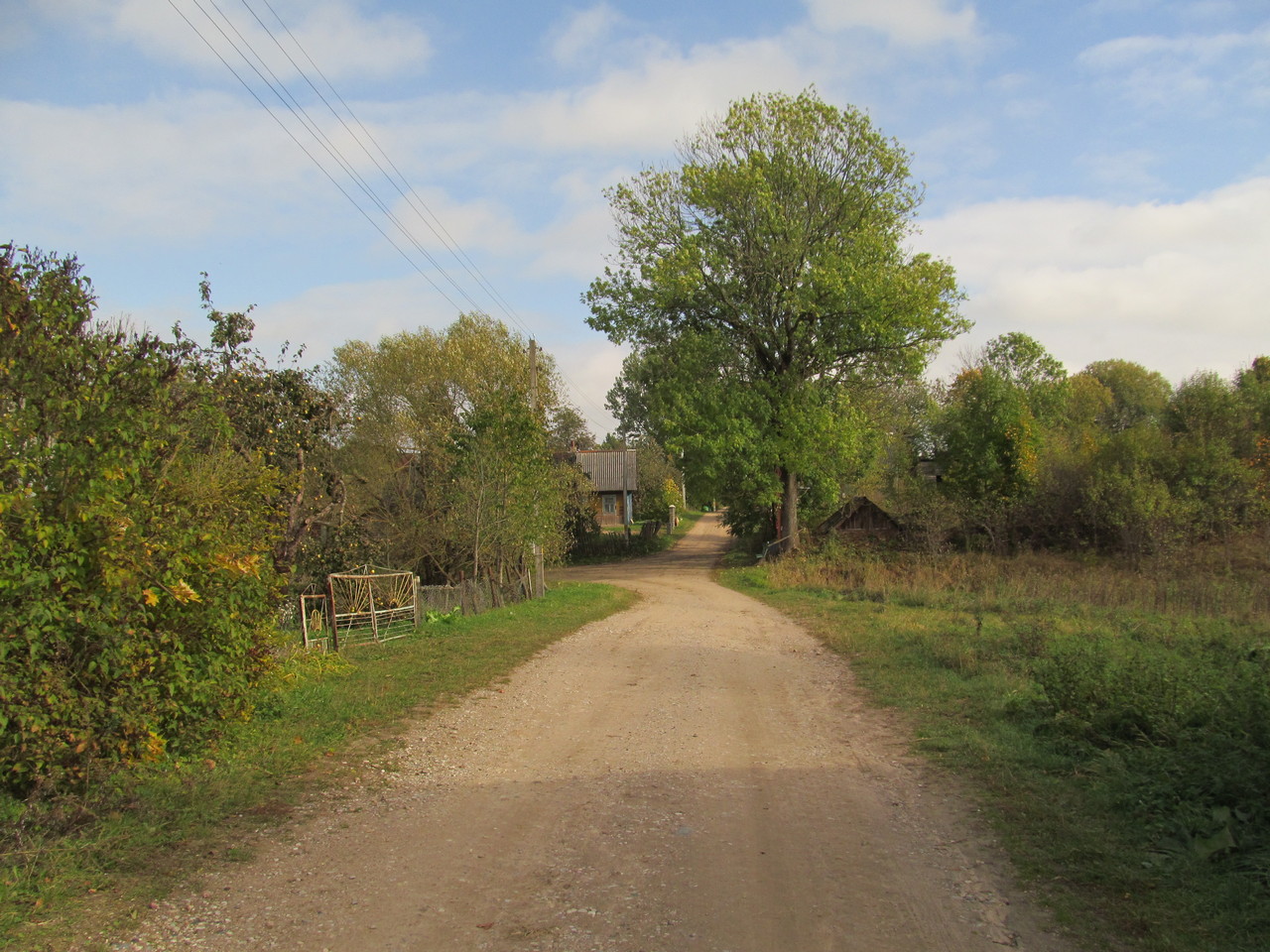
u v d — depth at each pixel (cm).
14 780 534
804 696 1016
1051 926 409
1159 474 2980
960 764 698
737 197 3303
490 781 662
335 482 1641
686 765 713
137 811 540
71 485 576
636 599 2486
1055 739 736
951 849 515
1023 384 5481
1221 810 505
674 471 7981
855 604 2133
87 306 657
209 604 678
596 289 3619
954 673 1095
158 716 612
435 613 1597
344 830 549
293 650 1050
